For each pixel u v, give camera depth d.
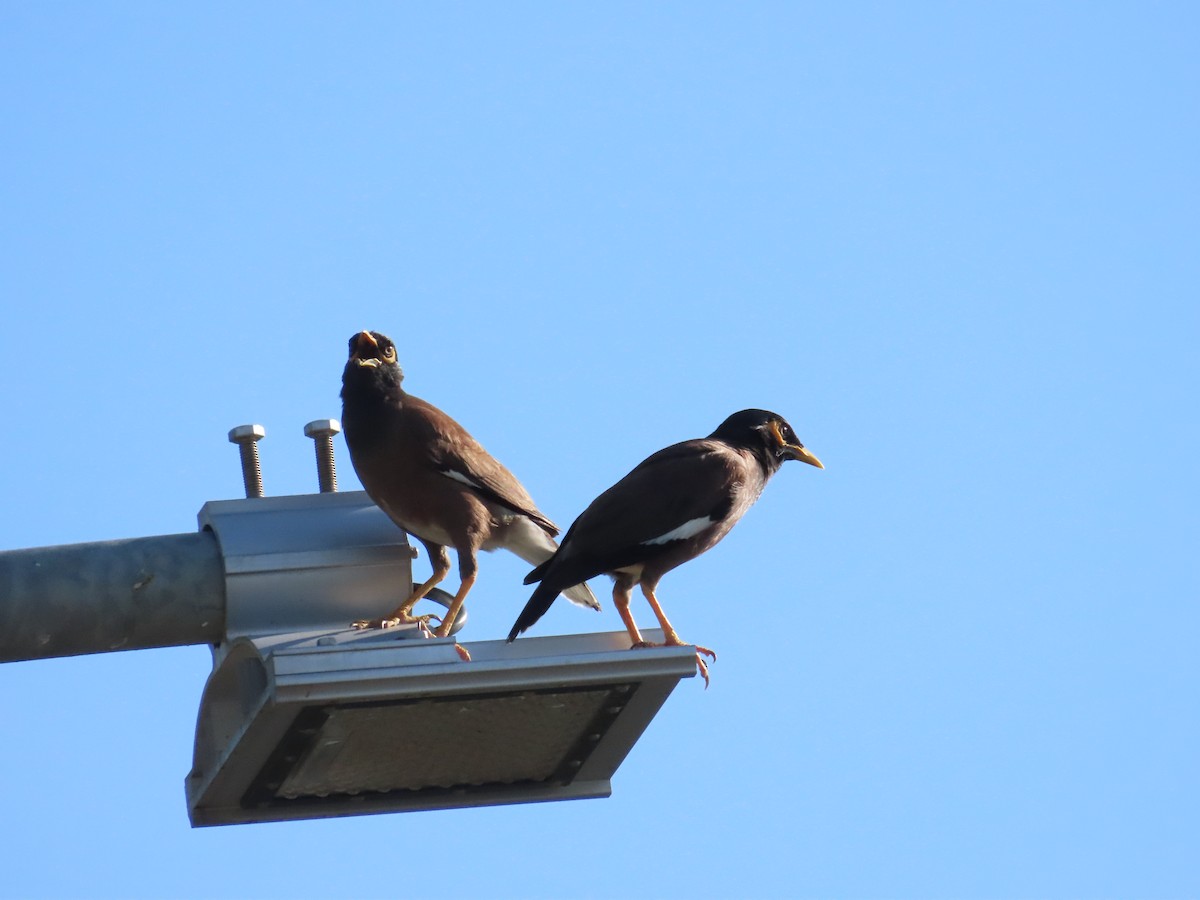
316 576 10.85
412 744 10.36
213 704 10.90
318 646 9.68
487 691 9.67
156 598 10.59
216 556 10.78
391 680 9.40
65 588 10.41
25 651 10.45
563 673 9.73
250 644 10.28
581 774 11.35
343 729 9.95
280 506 11.15
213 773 10.45
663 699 10.40
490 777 11.16
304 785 10.75
